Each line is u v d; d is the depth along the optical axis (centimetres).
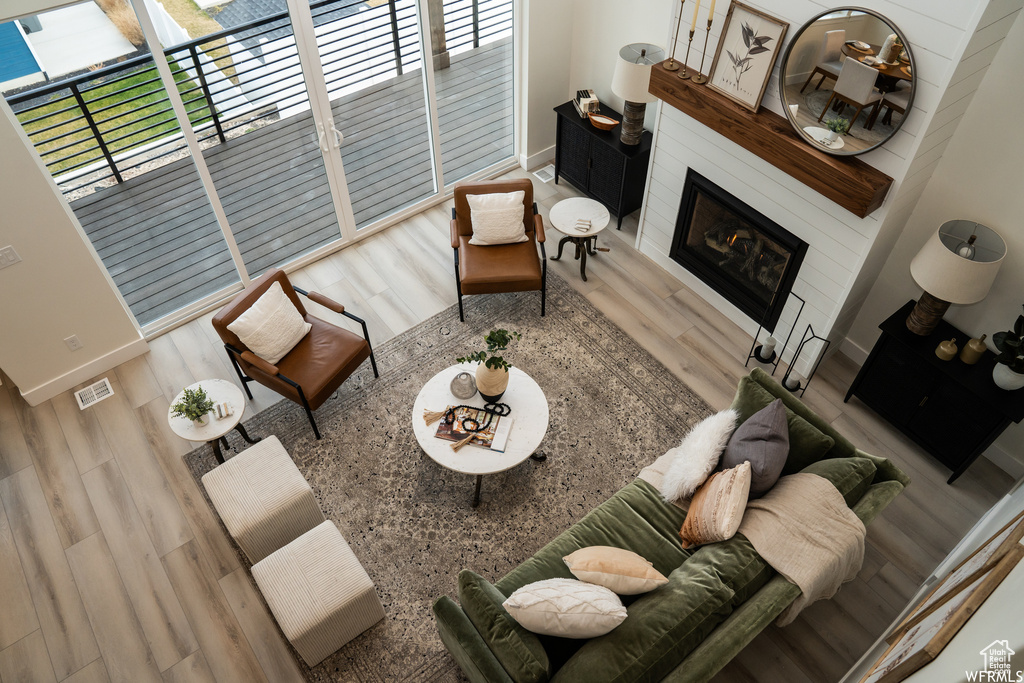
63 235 415
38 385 456
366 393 464
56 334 446
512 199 491
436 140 569
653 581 292
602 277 545
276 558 333
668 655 263
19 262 407
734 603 286
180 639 356
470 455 380
